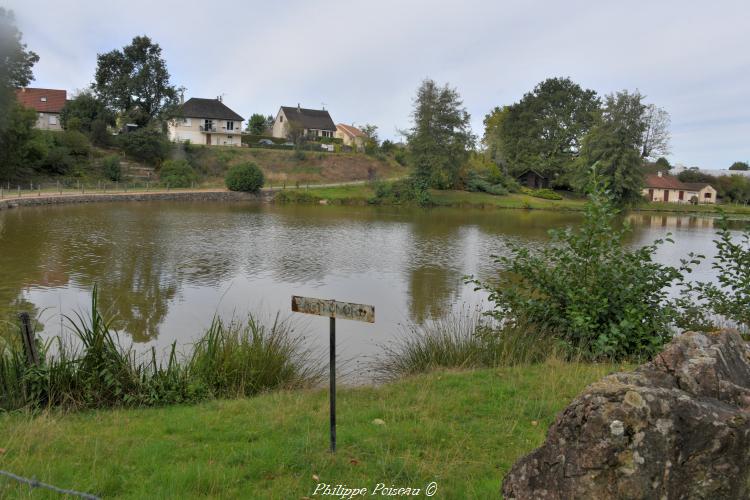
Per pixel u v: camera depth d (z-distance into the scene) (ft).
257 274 58.34
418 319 41.73
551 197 222.69
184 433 17.11
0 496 12.11
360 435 16.16
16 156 151.53
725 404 8.76
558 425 8.90
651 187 261.24
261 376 23.97
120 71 210.18
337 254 74.18
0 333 26.78
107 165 182.39
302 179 224.74
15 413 19.13
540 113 258.98
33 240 75.25
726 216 28.09
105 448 15.57
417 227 117.80
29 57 143.33
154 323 39.14
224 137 268.41
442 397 20.06
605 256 27.17
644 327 25.79
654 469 7.97
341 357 31.58
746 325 27.94
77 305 42.98
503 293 30.01
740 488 7.95
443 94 189.67
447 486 12.95
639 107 185.68
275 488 12.92
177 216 117.91
